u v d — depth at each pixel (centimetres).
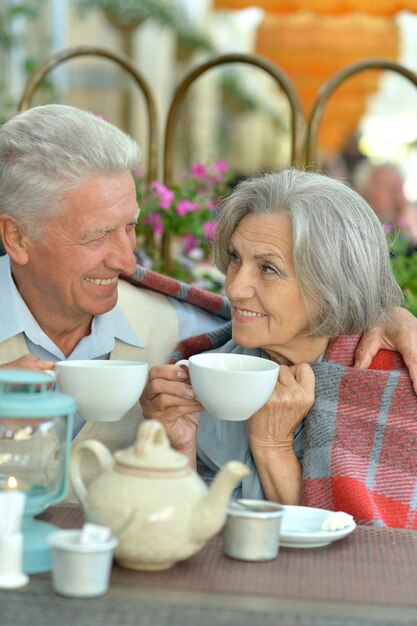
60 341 242
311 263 215
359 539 179
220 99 1262
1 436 157
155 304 258
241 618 141
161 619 139
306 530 181
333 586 155
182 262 377
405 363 228
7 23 660
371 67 353
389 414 224
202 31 1116
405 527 216
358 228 221
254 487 228
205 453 236
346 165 867
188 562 162
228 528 165
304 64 698
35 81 362
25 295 235
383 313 231
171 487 154
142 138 1039
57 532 151
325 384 226
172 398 208
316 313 221
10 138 219
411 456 222
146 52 1038
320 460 220
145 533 152
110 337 245
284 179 224
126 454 157
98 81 980
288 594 150
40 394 158
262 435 222
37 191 216
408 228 402
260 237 218
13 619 137
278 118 1294
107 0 931
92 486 158
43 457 159
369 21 688
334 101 830
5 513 149
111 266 222
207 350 251
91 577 145
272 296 219
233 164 1268
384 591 154
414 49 854
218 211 235
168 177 372
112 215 218
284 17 697
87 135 217
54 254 221
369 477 220
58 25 764
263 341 223
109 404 179
